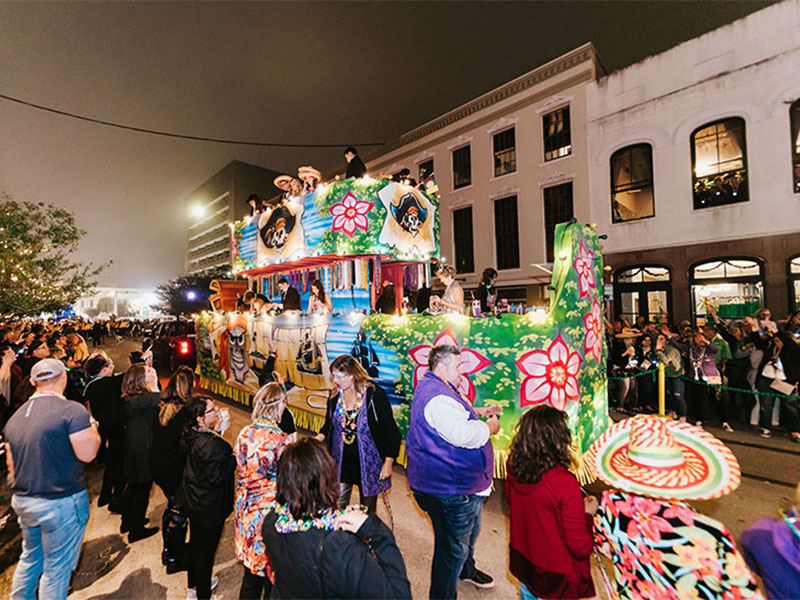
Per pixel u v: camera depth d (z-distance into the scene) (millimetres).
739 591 1312
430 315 4645
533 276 15234
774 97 10164
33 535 2537
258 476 2484
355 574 1389
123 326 35000
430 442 2408
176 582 3145
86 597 2980
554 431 1902
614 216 13117
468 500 2381
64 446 2479
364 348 5203
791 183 9977
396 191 6516
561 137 14516
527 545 1912
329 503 1585
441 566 2393
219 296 10531
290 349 6543
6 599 3027
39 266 21203
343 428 3051
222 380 9008
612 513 1637
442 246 18406
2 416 5230
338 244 6152
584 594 1821
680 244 11648
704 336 6809
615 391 8102
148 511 4344
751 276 10602
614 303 13086
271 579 2332
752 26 10469
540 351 3803
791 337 5965
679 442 1834
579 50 13727
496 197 16312
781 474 4680
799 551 1333
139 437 3713
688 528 1424
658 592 1463
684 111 11562
